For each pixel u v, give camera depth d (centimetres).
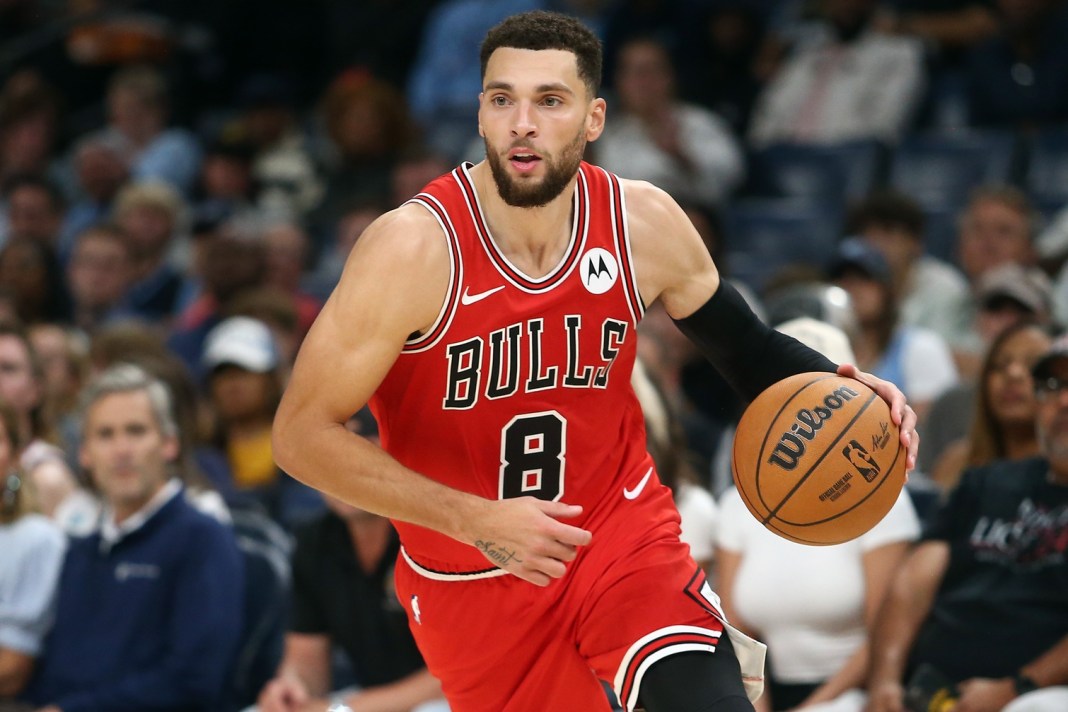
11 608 1753
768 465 1080
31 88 3791
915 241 2536
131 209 3189
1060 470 1567
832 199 3073
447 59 3656
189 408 2172
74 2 4109
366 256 1012
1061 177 2894
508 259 1036
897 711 1538
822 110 3216
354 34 3981
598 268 1055
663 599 1064
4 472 1777
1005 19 3050
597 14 3575
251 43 4091
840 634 1620
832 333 1538
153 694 1689
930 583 1611
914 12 3472
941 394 2094
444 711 1625
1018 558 1566
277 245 2902
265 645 1819
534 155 991
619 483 1115
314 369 1006
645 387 1669
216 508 1839
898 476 1086
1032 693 1464
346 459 999
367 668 1720
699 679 1032
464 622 1123
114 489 1748
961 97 3269
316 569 1736
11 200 3362
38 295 3009
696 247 1106
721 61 3447
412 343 1040
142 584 1733
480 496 1058
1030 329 1722
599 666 1090
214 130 3941
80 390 2445
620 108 3122
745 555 1645
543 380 1054
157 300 3153
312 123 3866
